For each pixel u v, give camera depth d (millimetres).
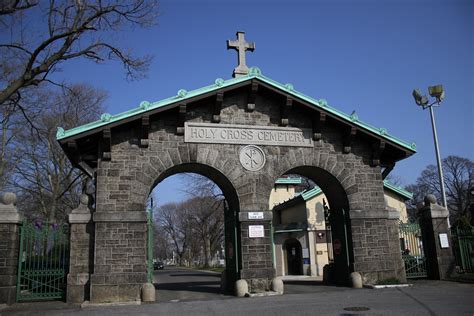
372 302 12836
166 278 33062
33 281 14891
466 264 19109
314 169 18047
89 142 16031
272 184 17031
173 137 16328
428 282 17531
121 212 15141
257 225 16453
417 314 10578
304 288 17516
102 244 14750
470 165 62562
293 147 17625
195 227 66625
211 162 16516
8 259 13867
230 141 16891
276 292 15500
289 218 32812
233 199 17234
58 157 31953
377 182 18312
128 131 15977
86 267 14773
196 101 16703
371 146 18484
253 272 16000
